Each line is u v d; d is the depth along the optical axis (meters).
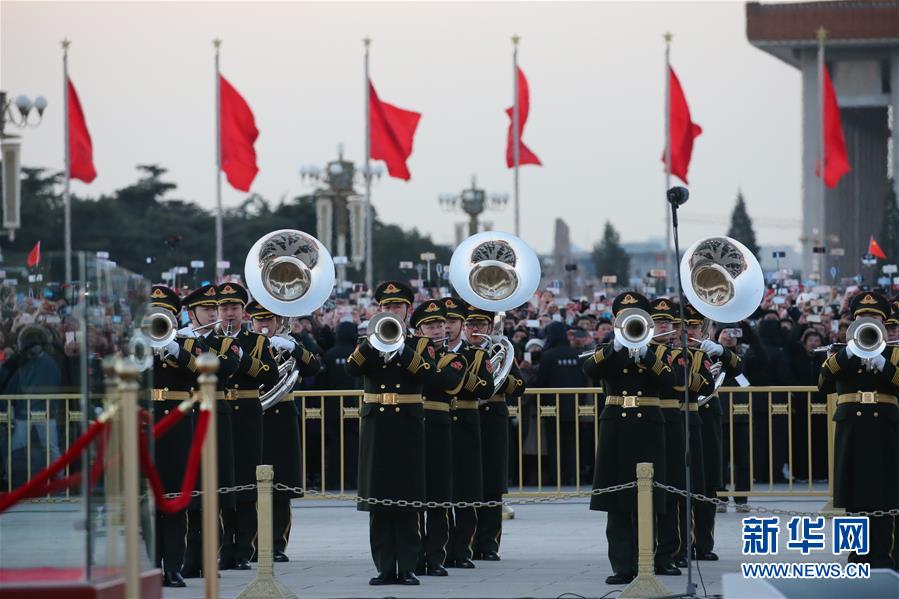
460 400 42.72
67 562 28.16
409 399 38.84
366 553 45.38
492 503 39.41
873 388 39.31
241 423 42.38
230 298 41.44
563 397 56.88
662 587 35.41
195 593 37.53
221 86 98.44
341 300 81.12
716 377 43.72
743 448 53.81
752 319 66.56
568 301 78.44
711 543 43.19
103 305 29.28
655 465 39.12
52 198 194.38
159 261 199.75
